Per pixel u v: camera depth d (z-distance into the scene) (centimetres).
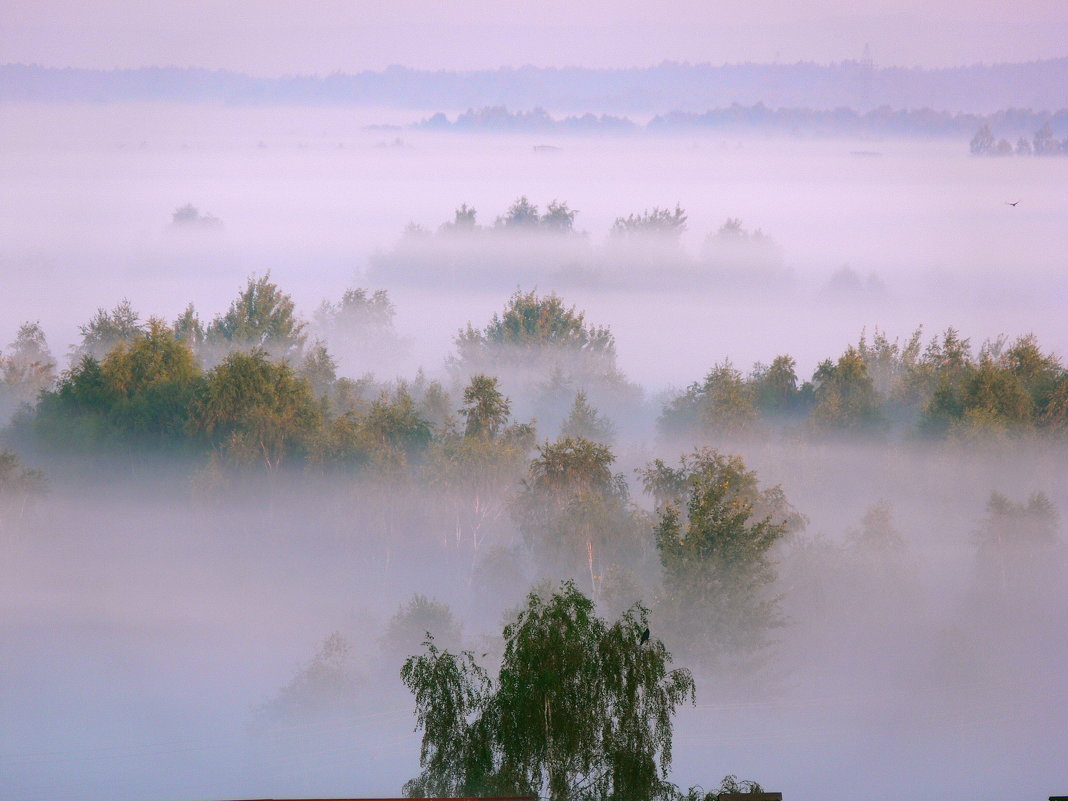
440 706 13450
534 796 12169
